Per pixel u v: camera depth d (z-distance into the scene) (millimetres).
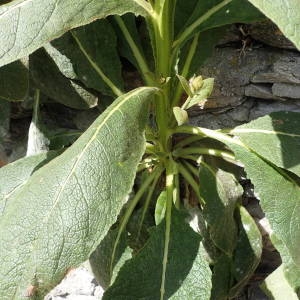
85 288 502
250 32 417
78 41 411
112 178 306
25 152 500
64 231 299
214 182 402
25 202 308
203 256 369
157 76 385
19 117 493
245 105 449
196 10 391
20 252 303
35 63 417
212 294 417
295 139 366
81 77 420
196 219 440
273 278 417
